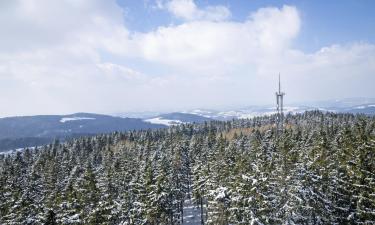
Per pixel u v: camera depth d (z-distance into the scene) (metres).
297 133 95.38
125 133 185.50
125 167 72.69
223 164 60.62
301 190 40.31
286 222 38.62
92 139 163.62
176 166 79.50
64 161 103.81
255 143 86.31
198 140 114.25
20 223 43.66
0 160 129.00
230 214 41.72
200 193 64.88
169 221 59.50
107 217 44.31
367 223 42.94
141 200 50.69
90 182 57.09
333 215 44.56
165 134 172.75
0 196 57.19
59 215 40.97
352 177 46.34
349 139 59.56
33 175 86.50
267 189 39.72
